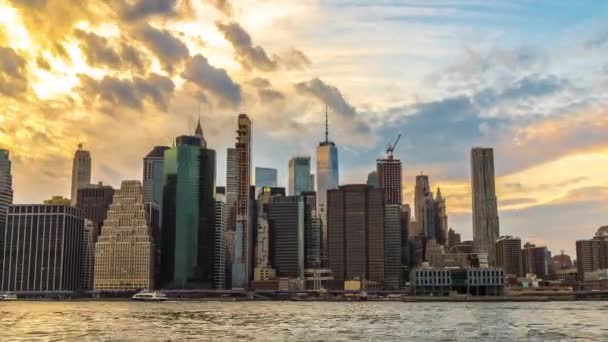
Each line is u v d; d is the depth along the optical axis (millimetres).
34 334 195250
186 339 180500
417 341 176625
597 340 178625
